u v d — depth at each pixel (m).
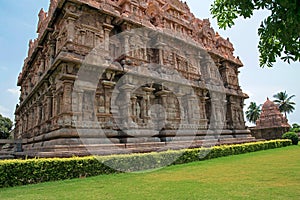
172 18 24.81
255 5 5.00
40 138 17.67
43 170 10.41
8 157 20.50
